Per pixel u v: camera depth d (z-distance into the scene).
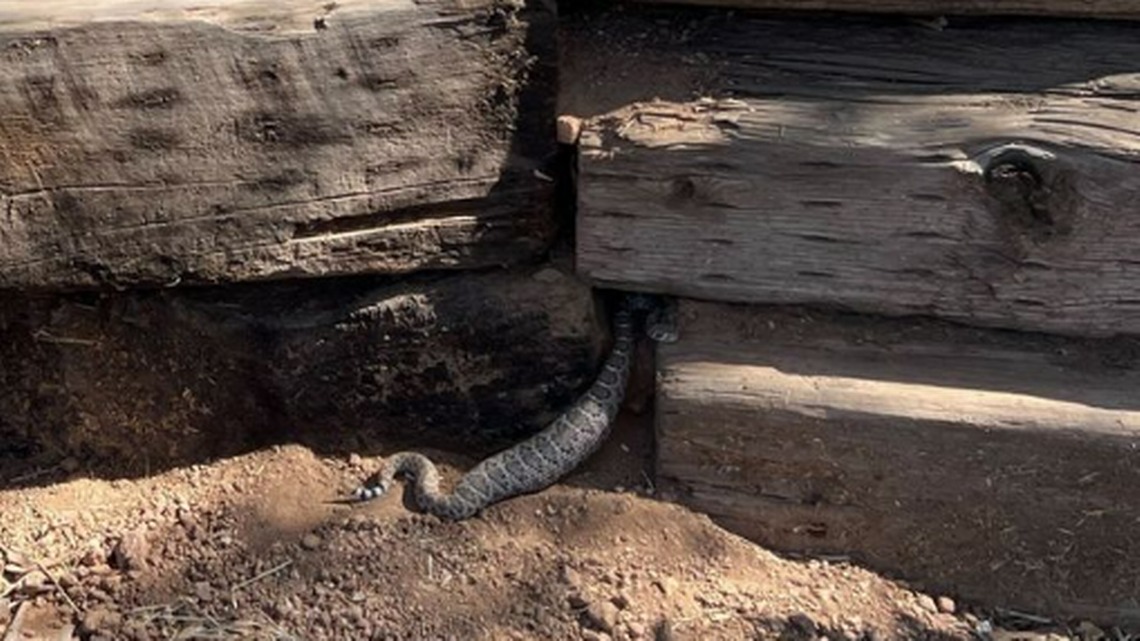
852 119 1.56
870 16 1.63
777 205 1.57
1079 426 1.55
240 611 1.54
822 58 1.61
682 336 1.65
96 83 1.49
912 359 1.61
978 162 1.54
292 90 1.52
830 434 1.59
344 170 1.56
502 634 1.52
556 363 1.67
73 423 1.71
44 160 1.50
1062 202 1.54
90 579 1.58
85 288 1.57
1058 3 1.56
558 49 1.56
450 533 1.61
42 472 1.71
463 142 1.57
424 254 1.61
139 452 1.71
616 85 1.61
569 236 1.68
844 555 1.64
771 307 1.65
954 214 1.56
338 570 1.57
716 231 1.59
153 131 1.51
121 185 1.52
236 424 1.70
